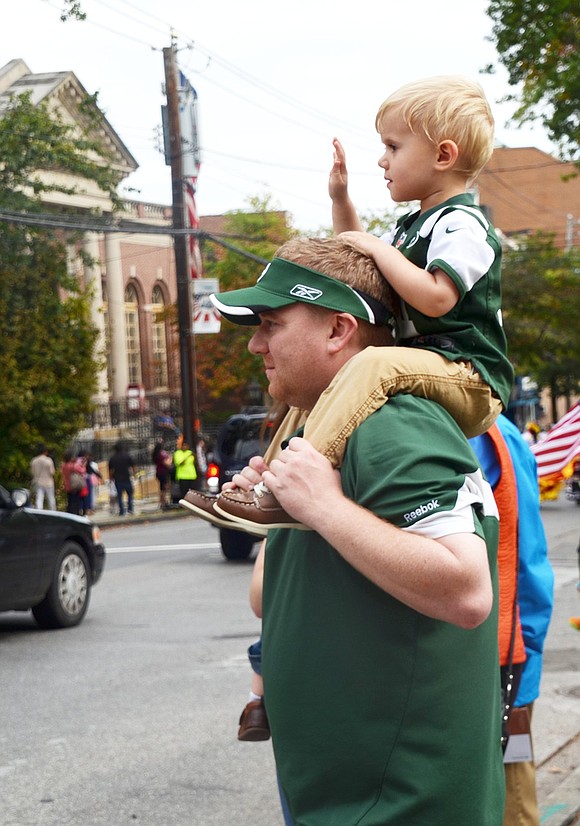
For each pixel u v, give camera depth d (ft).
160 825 16.57
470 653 6.46
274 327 6.88
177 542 64.64
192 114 88.58
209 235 78.69
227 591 41.50
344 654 6.39
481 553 5.91
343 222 8.61
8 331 84.43
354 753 6.38
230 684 25.71
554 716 22.09
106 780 18.78
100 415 127.13
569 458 16.40
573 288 127.24
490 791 6.63
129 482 93.86
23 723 22.61
